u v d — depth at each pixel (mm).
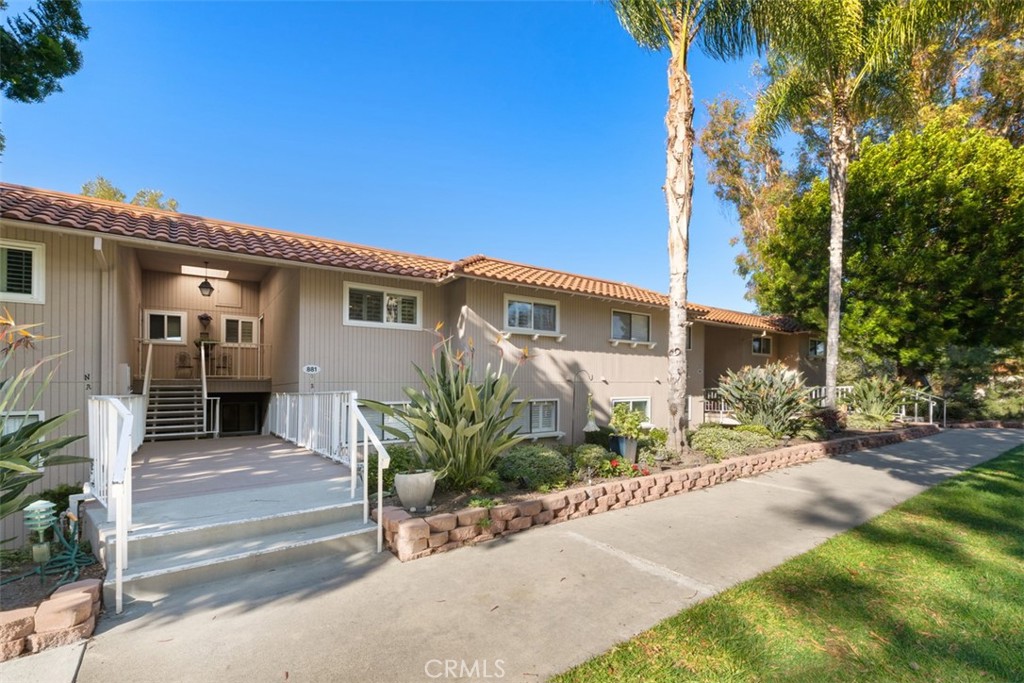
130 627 3443
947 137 15750
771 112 15000
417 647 3211
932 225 16141
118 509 3658
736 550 5102
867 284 16953
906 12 11664
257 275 13453
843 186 14242
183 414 11719
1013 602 3852
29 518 4066
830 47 11906
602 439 12531
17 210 6707
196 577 4102
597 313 14336
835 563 4668
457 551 5000
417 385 11352
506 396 7117
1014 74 18062
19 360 7199
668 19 9516
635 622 3557
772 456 9648
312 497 5582
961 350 19547
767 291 20922
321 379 10102
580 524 6000
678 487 7672
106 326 7906
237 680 2859
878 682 2840
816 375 23031
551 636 3357
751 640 3301
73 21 7797
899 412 17391
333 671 2949
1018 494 7355
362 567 4559
